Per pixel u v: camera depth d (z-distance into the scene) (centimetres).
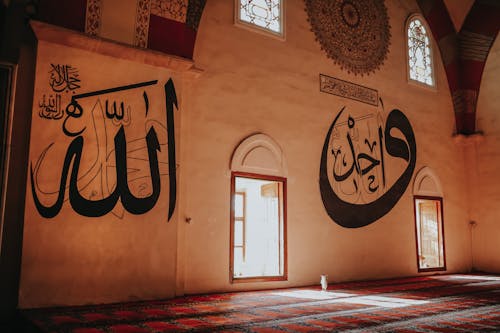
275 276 646
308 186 703
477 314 421
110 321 384
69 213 479
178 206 555
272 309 450
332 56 771
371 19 848
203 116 610
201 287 575
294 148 695
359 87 805
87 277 480
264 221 773
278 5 723
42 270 457
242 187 929
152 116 550
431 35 973
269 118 674
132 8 541
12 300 448
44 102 480
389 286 668
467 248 949
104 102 517
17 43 482
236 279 607
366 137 799
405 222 838
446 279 781
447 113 970
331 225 723
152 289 518
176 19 577
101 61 522
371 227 780
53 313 424
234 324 371
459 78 984
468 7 964
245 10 683
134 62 545
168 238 539
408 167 863
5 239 452
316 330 346
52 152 477
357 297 544
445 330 346
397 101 868
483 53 964
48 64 488
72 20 500
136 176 527
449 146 959
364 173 784
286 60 708
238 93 648
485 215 940
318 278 693
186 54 598
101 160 506
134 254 512
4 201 452
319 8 766
